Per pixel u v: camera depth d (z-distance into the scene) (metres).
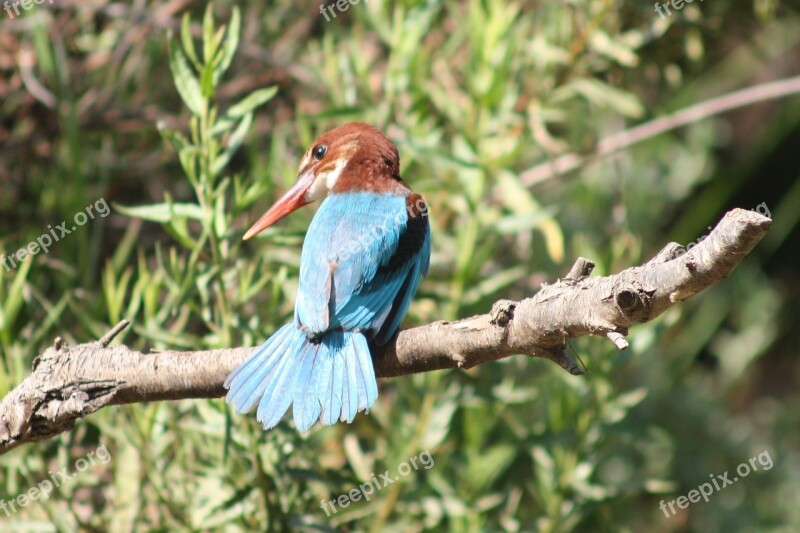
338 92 10.89
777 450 15.25
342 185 8.62
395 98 10.68
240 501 8.47
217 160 8.05
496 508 10.02
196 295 9.69
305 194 8.95
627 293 5.44
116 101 11.55
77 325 10.13
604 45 10.89
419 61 10.48
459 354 6.52
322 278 7.57
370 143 8.86
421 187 10.08
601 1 11.10
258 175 9.95
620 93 10.88
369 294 7.54
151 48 11.80
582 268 5.98
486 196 10.65
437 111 11.44
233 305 8.53
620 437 9.92
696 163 16.38
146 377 6.79
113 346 6.86
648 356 14.54
